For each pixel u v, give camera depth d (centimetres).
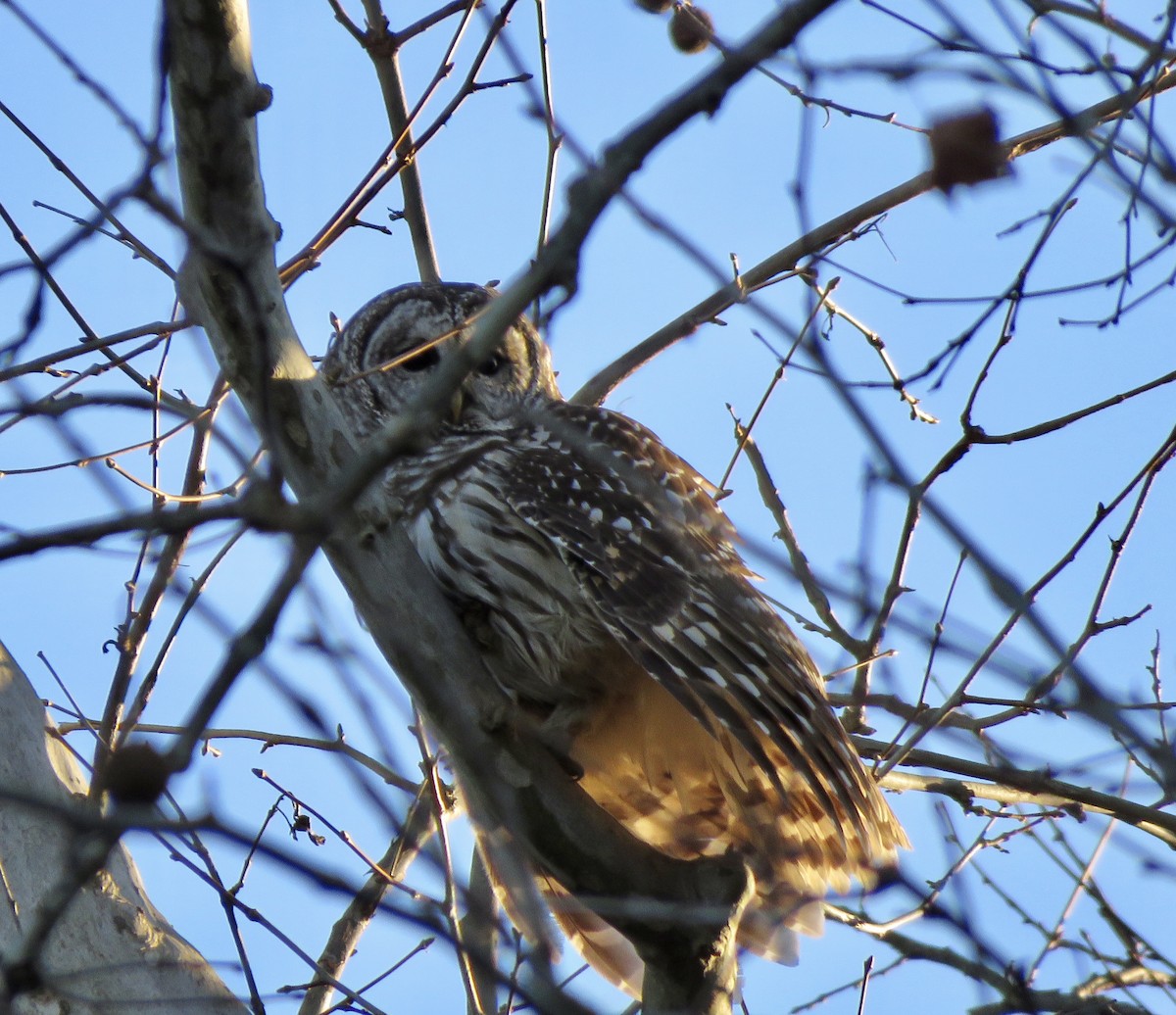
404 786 916
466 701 880
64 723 1154
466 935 821
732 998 935
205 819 481
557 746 948
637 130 552
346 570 867
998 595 507
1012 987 765
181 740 505
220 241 778
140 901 938
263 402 553
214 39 725
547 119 885
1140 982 1107
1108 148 686
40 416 687
